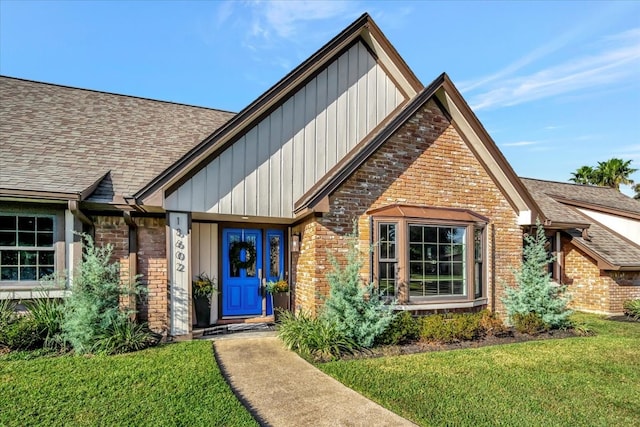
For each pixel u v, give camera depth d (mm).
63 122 9945
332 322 7805
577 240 14414
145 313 8648
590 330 10047
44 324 7387
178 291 8516
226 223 10742
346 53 10438
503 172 10469
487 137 10211
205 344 7895
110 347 7102
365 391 5547
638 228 15422
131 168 9086
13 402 4863
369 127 10555
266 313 11000
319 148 9914
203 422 4379
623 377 6320
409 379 6047
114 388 5328
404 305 8922
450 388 5699
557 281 14719
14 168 7867
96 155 9148
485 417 4766
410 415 4793
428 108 10109
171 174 8148
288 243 11156
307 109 9859
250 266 10977
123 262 8516
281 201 9438
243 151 9125
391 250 9227
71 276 8000
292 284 10727
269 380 5973
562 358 7336
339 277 8047
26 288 7773
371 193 9312
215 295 10422
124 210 8211
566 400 5355
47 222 8094
